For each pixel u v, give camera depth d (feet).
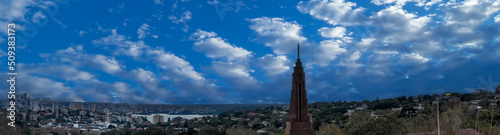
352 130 195.72
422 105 422.00
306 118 78.79
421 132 135.85
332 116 552.41
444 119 129.80
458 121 129.39
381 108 631.56
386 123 182.50
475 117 160.15
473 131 124.88
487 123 156.15
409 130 152.97
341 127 331.98
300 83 80.12
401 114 396.98
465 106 181.78
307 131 78.07
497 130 124.16
